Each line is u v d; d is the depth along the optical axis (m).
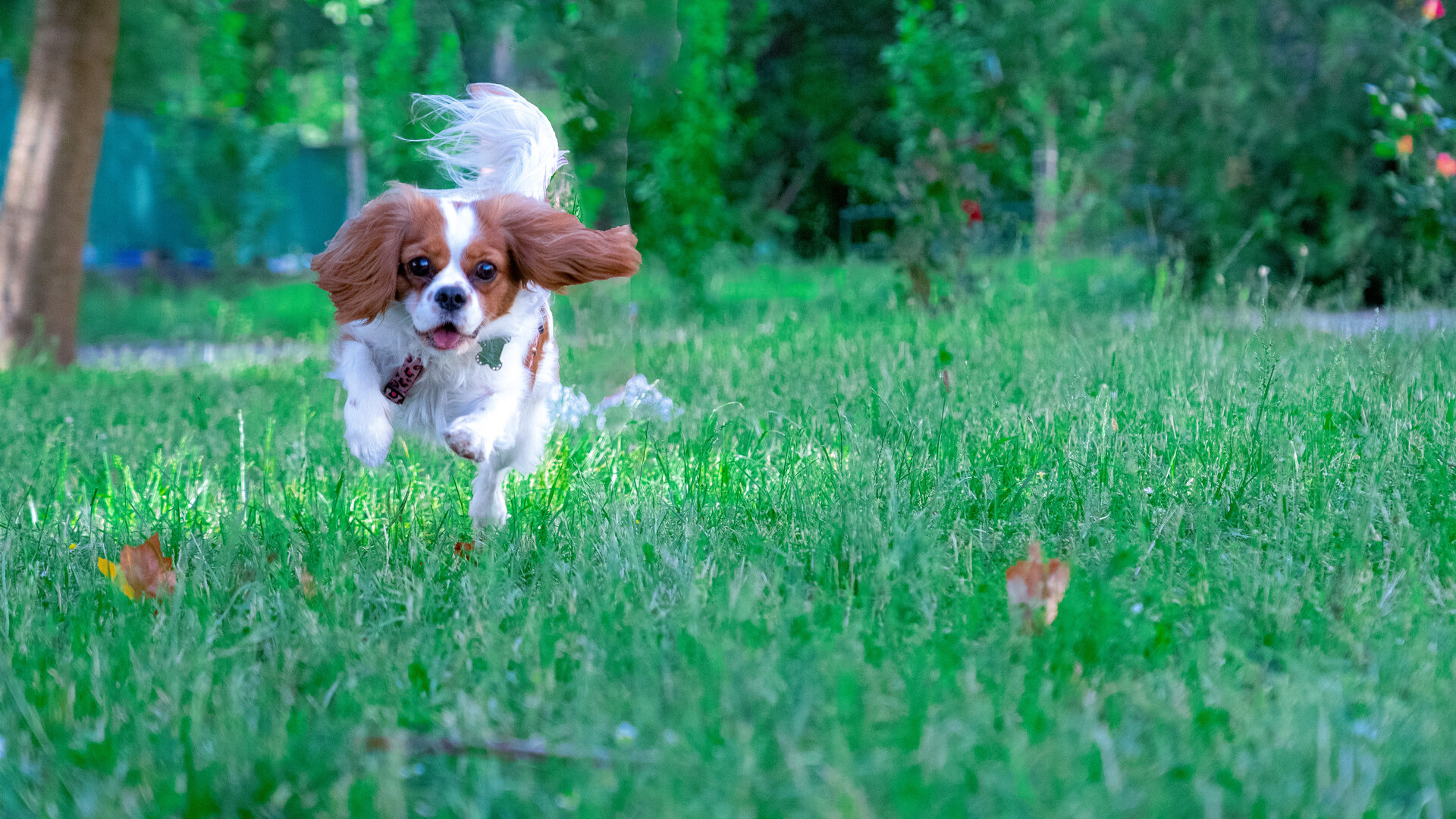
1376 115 7.69
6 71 15.99
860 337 7.22
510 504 3.66
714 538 3.14
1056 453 3.82
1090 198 10.72
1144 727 2.03
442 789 1.93
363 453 3.51
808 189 21.28
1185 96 10.25
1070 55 13.08
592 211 9.02
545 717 2.17
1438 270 7.49
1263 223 9.23
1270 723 1.98
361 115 13.55
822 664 2.17
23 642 2.61
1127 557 2.70
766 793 1.78
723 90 11.69
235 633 2.65
